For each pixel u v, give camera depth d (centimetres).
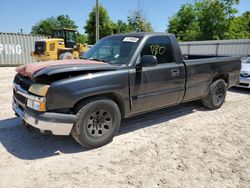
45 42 1555
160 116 523
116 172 296
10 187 263
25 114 331
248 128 461
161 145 375
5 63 1827
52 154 339
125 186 269
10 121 466
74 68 324
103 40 477
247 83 816
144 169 305
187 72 470
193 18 4094
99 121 356
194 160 330
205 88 530
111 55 419
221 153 353
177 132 432
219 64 552
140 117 512
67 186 267
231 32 3294
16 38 1850
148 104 412
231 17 3250
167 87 435
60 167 305
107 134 366
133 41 407
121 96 369
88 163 316
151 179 284
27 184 269
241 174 299
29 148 355
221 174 298
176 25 4309
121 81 362
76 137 340
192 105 617
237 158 339
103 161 322
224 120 506
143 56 372
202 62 504
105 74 347
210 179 287
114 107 364
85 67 334
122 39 429
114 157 333
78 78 325
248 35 3366
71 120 322
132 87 379
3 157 327
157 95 420
